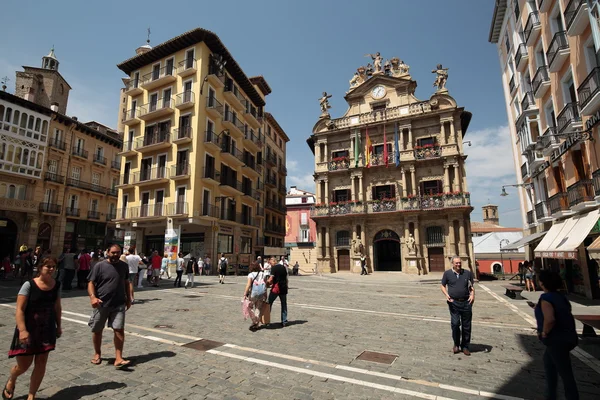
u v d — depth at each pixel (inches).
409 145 1306.6
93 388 184.1
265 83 1830.7
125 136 1393.9
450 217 1189.1
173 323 350.9
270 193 1958.7
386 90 1419.8
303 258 2043.6
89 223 1545.3
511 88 1016.2
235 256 1393.9
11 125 1206.9
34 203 1278.3
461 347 263.6
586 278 594.6
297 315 414.3
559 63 619.8
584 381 204.2
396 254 1368.1
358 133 1393.9
